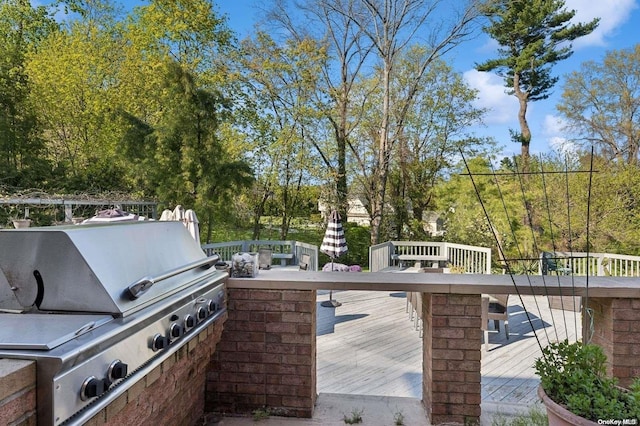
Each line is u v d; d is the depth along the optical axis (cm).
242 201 1252
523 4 1341
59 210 923
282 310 275
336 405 291
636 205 951
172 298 186
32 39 1298
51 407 112
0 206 839
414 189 1424
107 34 1285
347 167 1402
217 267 275
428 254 1080
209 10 1273
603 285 257
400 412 280
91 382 125
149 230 212
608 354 260
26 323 135
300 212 1381
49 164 1109
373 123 1366
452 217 1216
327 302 695
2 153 1002
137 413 168
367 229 1427
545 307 662
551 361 193
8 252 152
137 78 1184
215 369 280
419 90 1372
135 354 153
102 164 1163
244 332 278
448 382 261
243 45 1255
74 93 1138
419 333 539
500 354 464
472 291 255
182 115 865
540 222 977
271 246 1058
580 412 165
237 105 1307
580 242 944
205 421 270
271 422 269
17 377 107
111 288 152
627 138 1375
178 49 1295
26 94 1088
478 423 259
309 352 273
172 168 872
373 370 416
